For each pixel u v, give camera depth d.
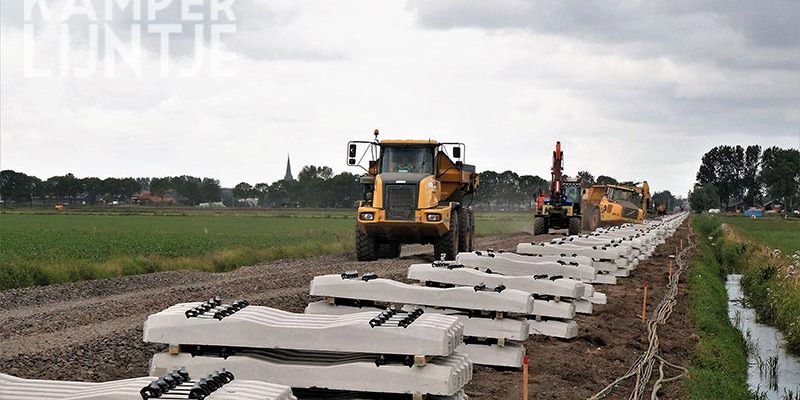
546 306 13.58
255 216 100.50
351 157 28.47
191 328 8.59
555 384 10.98
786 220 109.75
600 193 56.22
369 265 25.42
